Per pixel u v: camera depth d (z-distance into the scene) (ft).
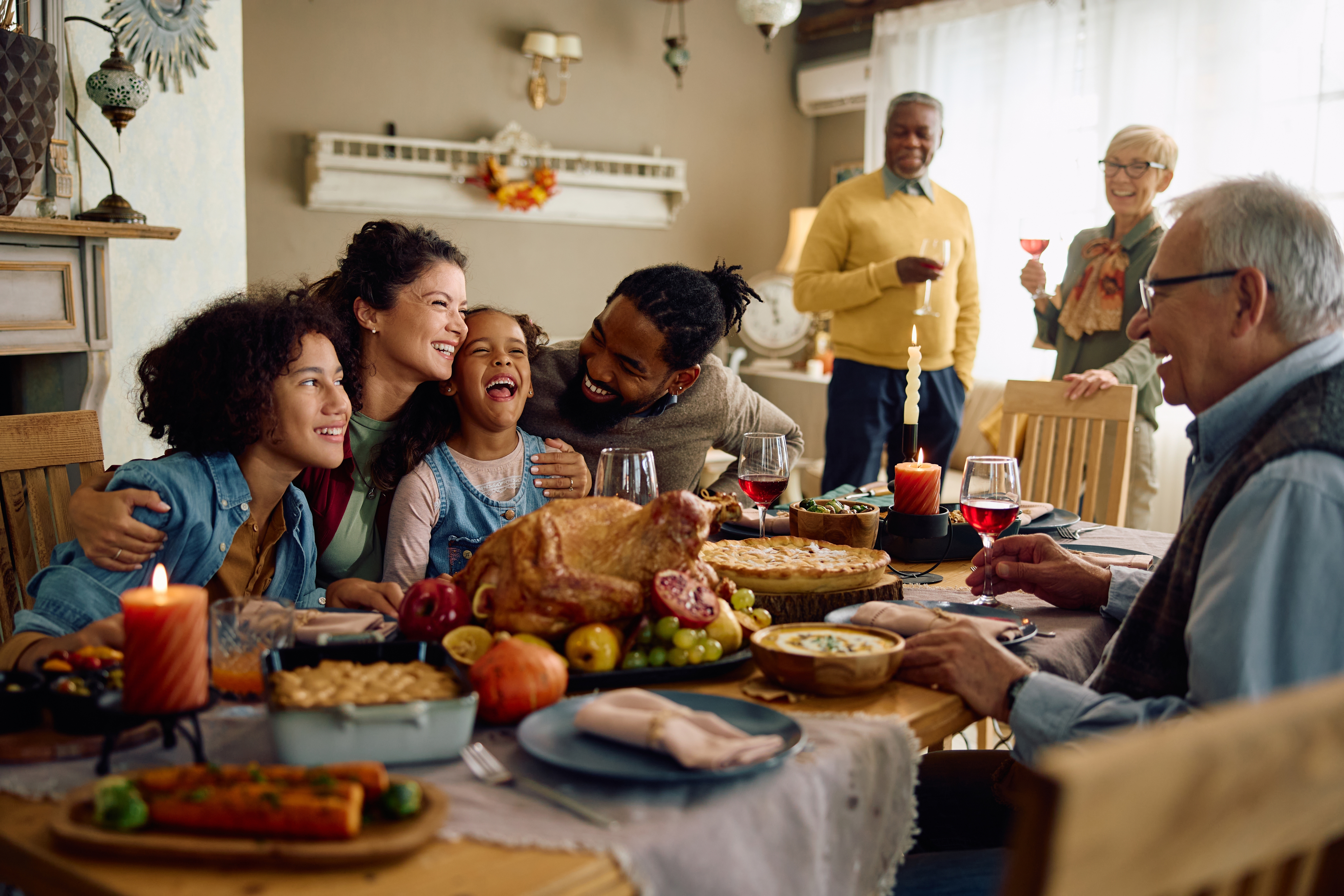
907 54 17.58
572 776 2.68
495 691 2.99
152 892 2.09
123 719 2.64
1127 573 4.44
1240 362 3.46
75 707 2.78
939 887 3.82
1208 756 1.65
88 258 8.77
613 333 5.83
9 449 5.36
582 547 3.53
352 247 5.29
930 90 17.19
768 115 20.24
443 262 5.24
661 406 6.50
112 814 2.25
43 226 8.15
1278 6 12.55
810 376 18.03
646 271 5.90
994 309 16.34
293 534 4.68
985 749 6.46
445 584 3.60
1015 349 16.08
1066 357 11.05
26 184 8.04
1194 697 3.13
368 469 5.28
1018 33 15.78
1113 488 8.58
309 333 4.42
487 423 5.28
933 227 12.14
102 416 9.71
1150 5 13.93
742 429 7.23
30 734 2.85
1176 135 13.65
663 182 18.62
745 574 4.14
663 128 19.06
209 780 2.33
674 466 6.76
